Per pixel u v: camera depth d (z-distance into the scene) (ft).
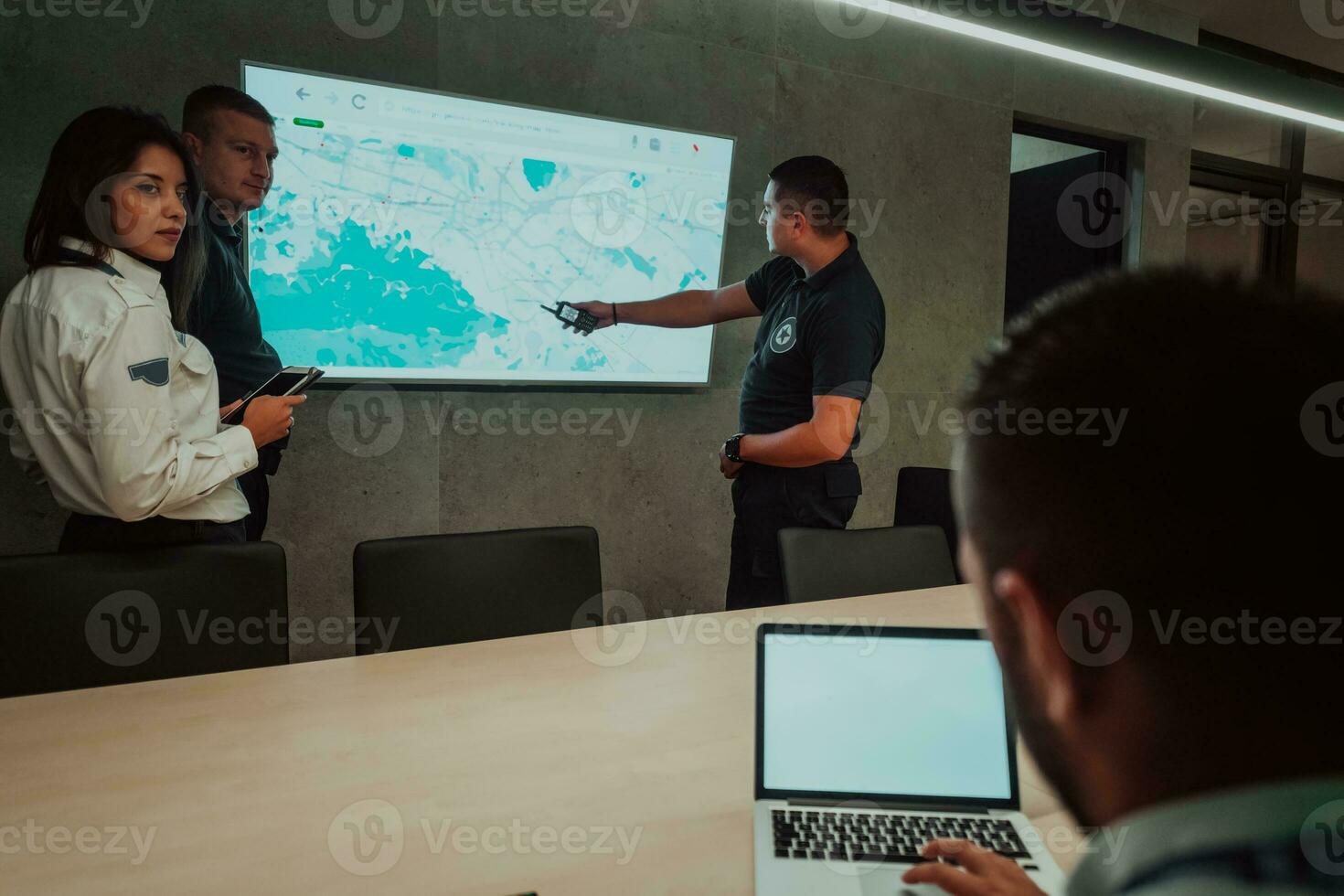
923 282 14.25
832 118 13.15
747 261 12.65
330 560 10.30
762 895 2.75
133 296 5.48
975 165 14.55
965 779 3.38
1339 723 0.90
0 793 3.43
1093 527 1.01
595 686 4.74
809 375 8.24
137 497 5.42
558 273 10.94
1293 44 17.17
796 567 6.86
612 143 11.03
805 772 3.43
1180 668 0.95
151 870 2.89
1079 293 1.16
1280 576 0.91
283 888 2.81
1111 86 15.70
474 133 10.23
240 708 4.36
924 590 6.89
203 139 8.49
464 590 6.10
